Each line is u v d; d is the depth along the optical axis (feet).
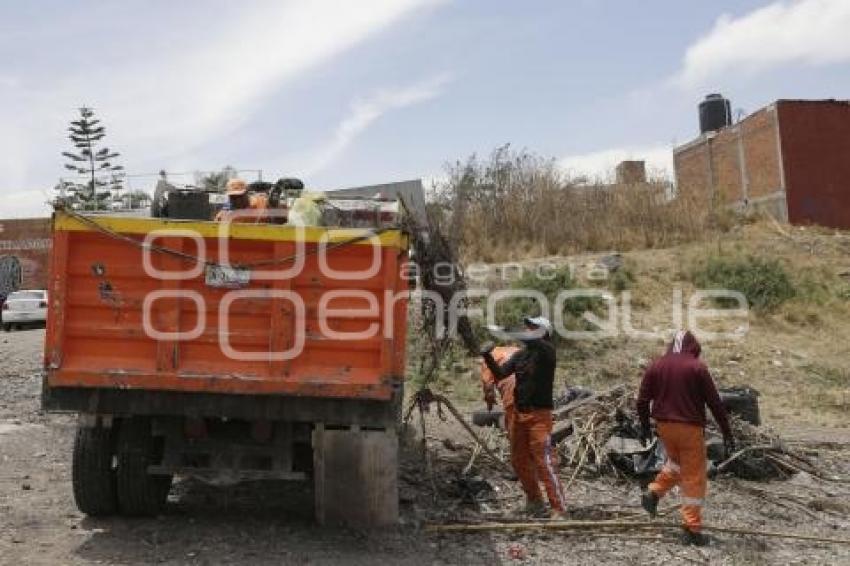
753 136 87.56
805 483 28.99
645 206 76.07
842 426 42.32
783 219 82.33
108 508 22.50
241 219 22.99
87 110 184.14
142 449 21.81
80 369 20.15
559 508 23.50
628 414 30.22
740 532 23.03
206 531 21.61
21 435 33.22
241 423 22.20
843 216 82.74
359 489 21.36
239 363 20.40
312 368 20.31
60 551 19.80
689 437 22.29
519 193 74.74
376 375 20.34
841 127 83.87
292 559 19.65
